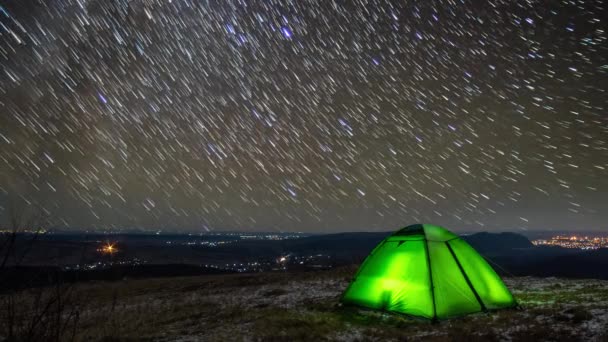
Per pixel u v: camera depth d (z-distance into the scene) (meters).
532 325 7.43
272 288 15.05
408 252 9.28
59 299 5.84
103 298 15.77
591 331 6.73
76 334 8.57
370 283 9.60
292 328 8.35
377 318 8.79
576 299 9.40
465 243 9.66
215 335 8.41
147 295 16.25
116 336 8.55
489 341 6.78
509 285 12.59
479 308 8.70
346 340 7.46
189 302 13.22
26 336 5.53
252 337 7.96
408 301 8.78
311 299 11.84
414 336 7.42
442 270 8.87
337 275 16.88
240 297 13.54
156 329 9.46
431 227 9.68
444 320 8.29
